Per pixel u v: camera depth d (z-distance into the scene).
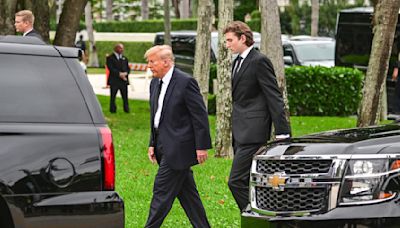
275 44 18.50
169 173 10.51
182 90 10.48
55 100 8.09
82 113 8.12
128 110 29.39
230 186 10.87
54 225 7.88
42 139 7.90
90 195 7.98
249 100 10.80
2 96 7.96
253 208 9.07
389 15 19.55
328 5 64.25
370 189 8.10
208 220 11.84
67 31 23.11
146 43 61.88
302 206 8.54
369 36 33.88
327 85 29.20
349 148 8.35
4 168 7.77
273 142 9.34
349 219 8.09
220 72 18.50
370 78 19.81
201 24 20.45
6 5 21.80
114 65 29.02
